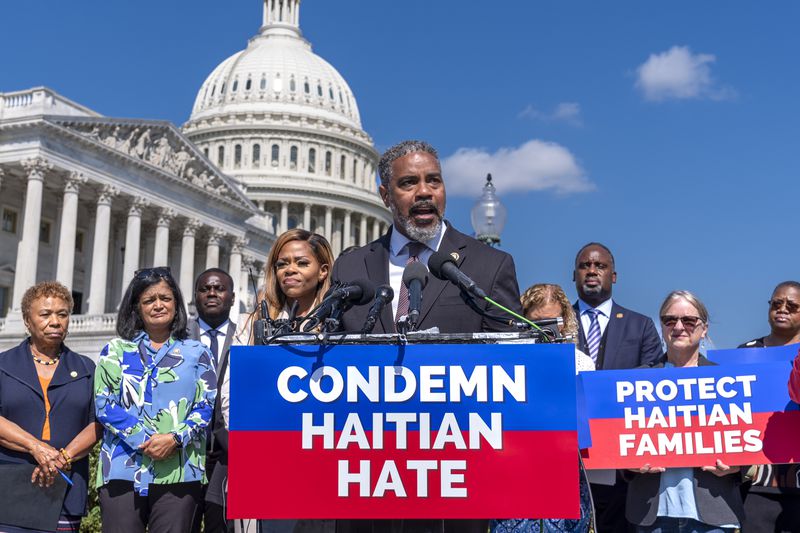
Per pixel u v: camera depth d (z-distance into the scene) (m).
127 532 8.03
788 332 9.99
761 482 8.49
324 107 142.00
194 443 8.29
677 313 8.50
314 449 5.00
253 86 140.00
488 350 4.97
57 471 8.23
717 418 7.93
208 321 11.38
